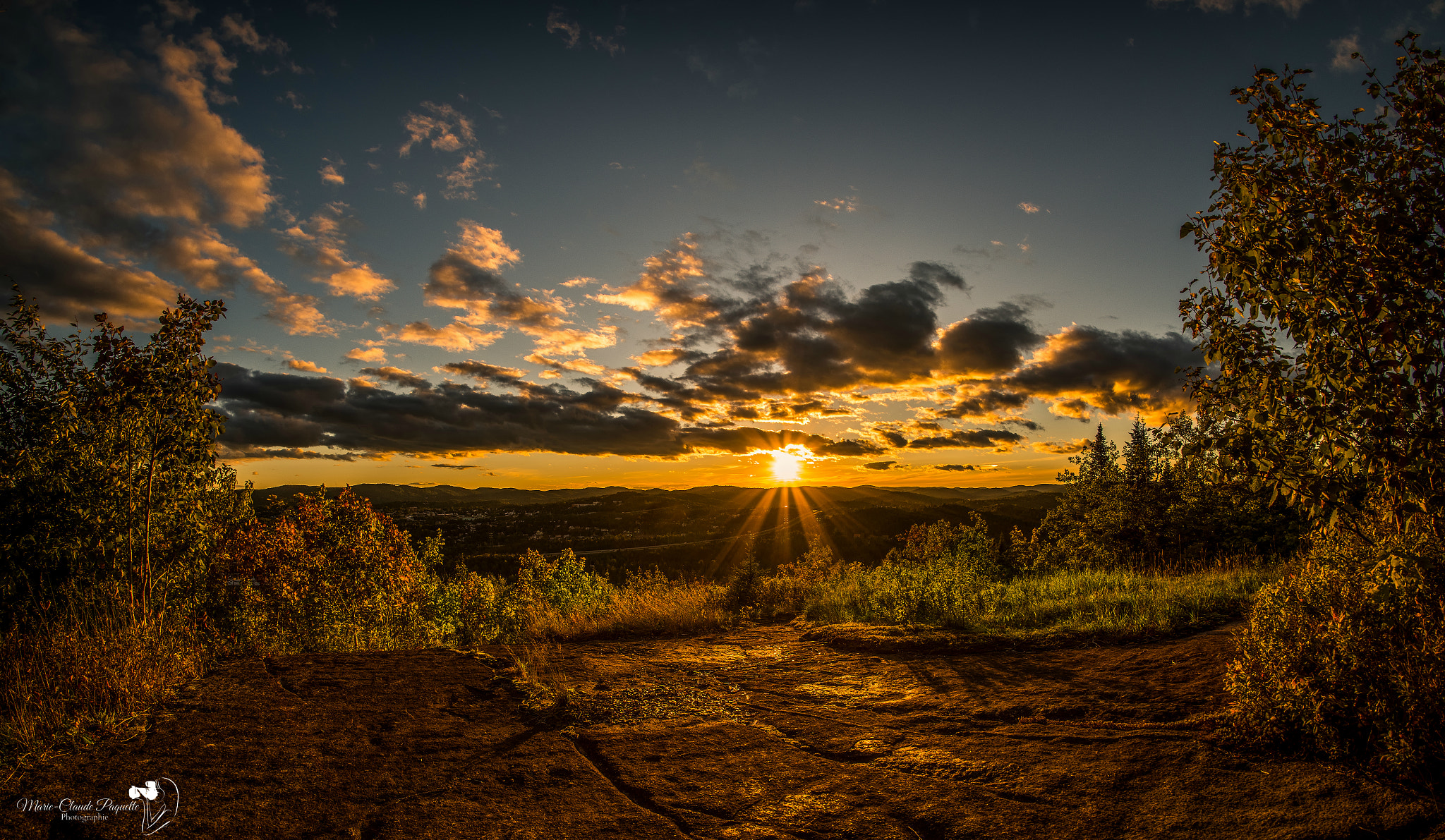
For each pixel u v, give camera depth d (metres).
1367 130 3.90
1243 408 4.42
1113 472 17.69
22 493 7.47
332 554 17.03
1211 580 9.59
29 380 7.99
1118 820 3.41
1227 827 3.26
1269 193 4.15
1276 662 4.42
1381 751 3.75
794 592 12.05
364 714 5.17
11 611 7.18
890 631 8.21
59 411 7.73
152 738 4.49
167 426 7.64
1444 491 3.66
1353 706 3.94
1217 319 4.44
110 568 7.78
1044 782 3.90
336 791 3.84
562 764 4.36
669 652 7.93
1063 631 7.47
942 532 18.48
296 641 12.95
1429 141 3.63
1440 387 3.67
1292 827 3.20
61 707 4.65
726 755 4.51
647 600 10.61
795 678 6.59
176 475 8.17
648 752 4.57
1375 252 3.71
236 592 12.75
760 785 4.03
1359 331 3.84
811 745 4.70
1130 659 6.26
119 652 5.45
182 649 6.34
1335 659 4.09
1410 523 4.28
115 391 7.39
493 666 6.75
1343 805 3.37
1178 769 3.94
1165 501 15.98
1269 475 4.30
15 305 8.03
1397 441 3.84
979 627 8.22
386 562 18.12
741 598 11.52
